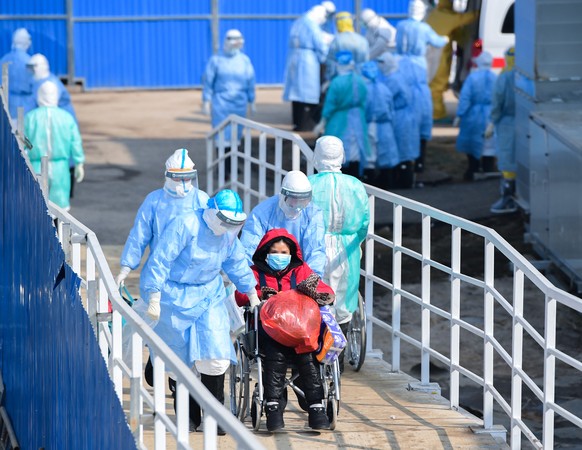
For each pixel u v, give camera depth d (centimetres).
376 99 3356
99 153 3900
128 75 5288
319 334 1445
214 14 5291
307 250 1628
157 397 1027
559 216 2519
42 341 1573
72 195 3256
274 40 5372
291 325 1415
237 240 1424
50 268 1471
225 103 3550
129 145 4041
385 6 5366
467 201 3306
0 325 2114
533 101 2800
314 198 1692
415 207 1702
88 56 5241
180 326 1406
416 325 2312
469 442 1488
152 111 4772
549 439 1333
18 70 3269
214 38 5316
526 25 2847
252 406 1505
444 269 1631
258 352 1446
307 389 1472
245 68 3541
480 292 2517
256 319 1448
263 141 2544
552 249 2578
